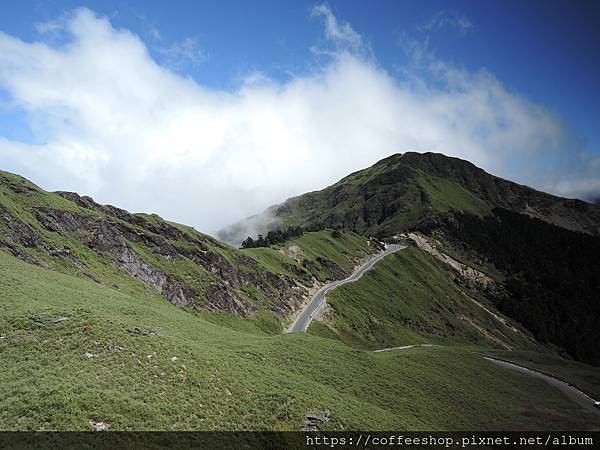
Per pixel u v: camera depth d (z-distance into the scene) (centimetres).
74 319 3991
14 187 9131
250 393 3716
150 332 4234
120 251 9812
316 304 14412
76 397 2862
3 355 3306
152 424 2866
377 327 14962
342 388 5288
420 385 6216
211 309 10588
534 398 7275
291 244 18750
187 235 12638
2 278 4912
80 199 11181
